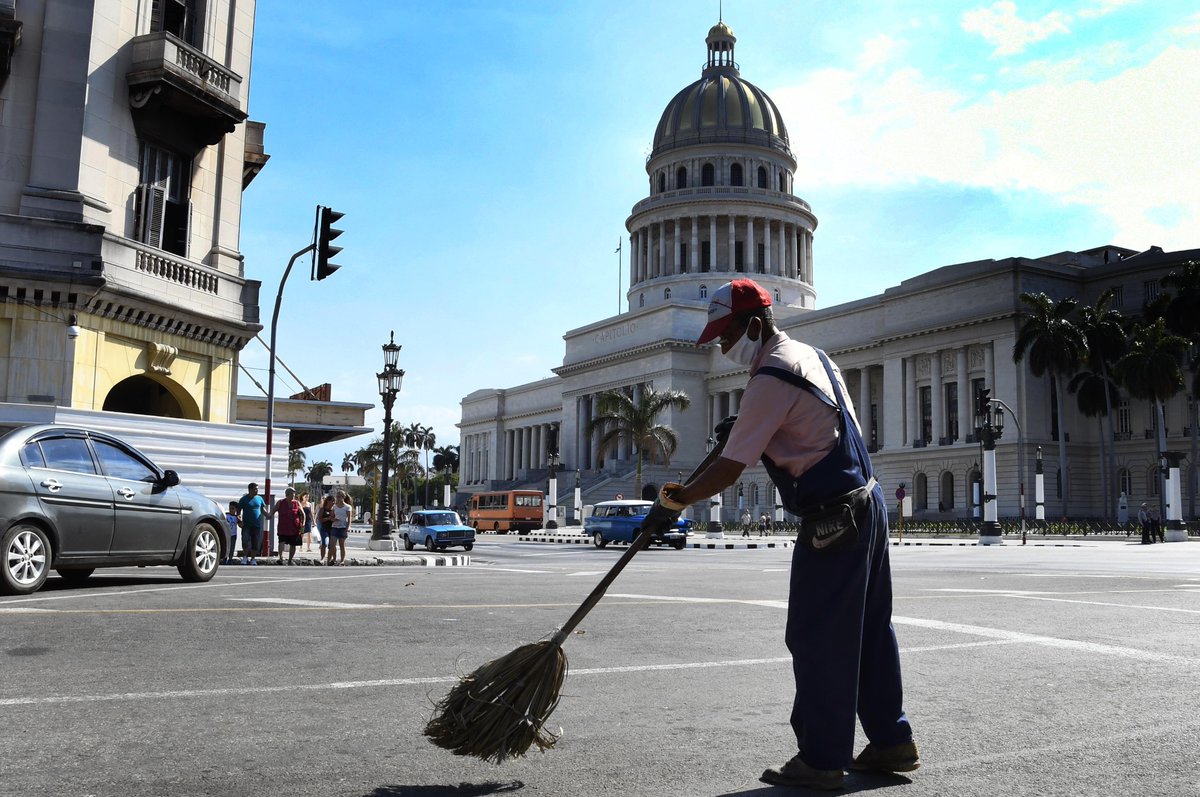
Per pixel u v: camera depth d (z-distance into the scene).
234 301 24.30
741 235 105.69
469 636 7.36
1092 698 5.16
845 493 3.62
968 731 4.44
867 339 79.88
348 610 9.02
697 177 107.38
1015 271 67.75
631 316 99.00
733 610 9.35
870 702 3.79
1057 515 66.75
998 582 13.45
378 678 5.57
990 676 5.77
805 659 3.61
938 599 10.36
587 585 12.98
